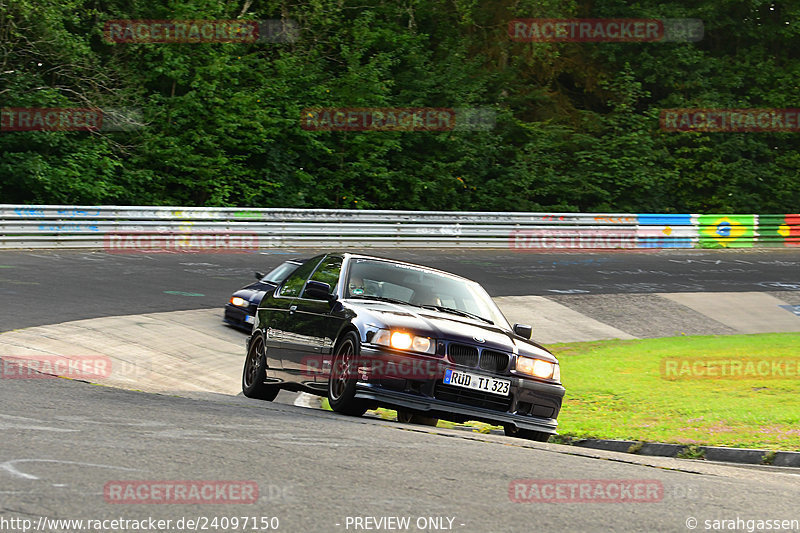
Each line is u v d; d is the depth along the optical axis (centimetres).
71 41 8231
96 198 8438
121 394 2084
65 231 6162
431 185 10006
